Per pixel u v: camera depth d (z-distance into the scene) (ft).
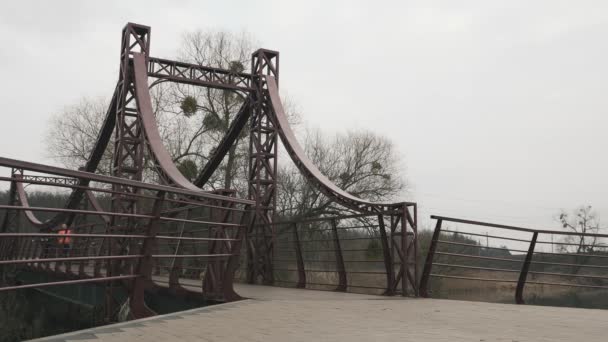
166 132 92.99
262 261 46.09
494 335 14.76
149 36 46.16
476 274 73.00
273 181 47.47
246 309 21.94
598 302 39.65
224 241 27.66
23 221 76.74
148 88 44.75
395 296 29.58
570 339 14.10
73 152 97.45
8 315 49.80
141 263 20.01
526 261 27.40
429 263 28.60
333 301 26.00
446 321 18.10
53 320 52.39
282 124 46.24
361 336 14.40
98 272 39.70
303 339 13.88
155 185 18.92
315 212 88.63
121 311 25.64
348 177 100.32
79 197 57.52
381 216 31.19
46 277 58.23
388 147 104.73
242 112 51.01
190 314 19.99
